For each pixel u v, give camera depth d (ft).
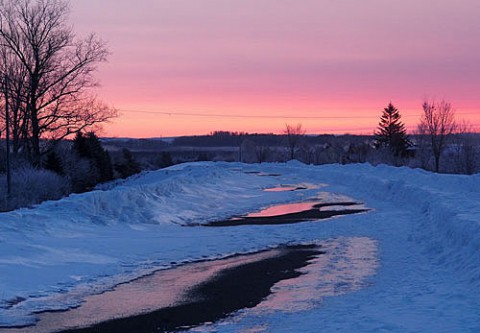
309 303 35.94
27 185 118.01
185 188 111.45
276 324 31.45
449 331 25.94
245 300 37.58
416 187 92.22
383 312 31.30
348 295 37.42
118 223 72.38
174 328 31.60
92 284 42.96
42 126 167.22
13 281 41.47
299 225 73.61
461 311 29.86
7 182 111.55
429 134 265.75
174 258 53.21
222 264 50.60
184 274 46.65
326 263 49.16
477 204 64.80
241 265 49.85
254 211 94.17
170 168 244.83
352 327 28.63
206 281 43.88
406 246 55.42
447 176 104.63
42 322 33.17
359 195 114.01
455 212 57.88
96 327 32.09
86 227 66.59
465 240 46.68
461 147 254.88
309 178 173.37
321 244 59.36
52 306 36.70
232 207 99.14
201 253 55.72
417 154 291.79
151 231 69.82
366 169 165.78
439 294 34.76
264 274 45.83
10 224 58.23
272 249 57.57
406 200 91.20
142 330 31.37
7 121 109.91
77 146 207.21
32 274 43.88
